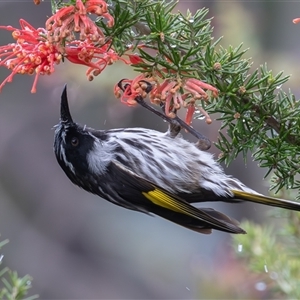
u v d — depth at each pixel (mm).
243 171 18406
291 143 8062
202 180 10008
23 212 21766
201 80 7867
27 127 21234
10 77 7012
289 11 16391
